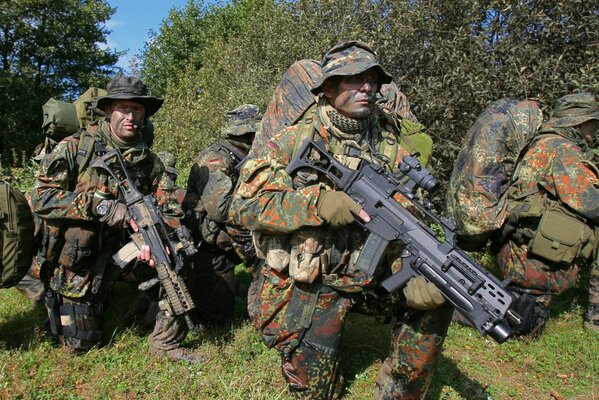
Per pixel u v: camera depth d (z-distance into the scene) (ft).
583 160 14.39
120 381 12.00
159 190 13.46
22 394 11.18
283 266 10.73
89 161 12.57
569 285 15.16
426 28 22.85
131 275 14.64
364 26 25.54
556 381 13.24
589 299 16.03
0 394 11.05
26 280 15.30
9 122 76.64
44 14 81.82
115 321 15.44
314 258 10.25
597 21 20.10
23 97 78.28
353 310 11.84
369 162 10.24
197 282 14.61
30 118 80.23
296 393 11.19
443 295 9.18
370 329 15.24
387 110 12.07
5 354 12.60
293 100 13.57
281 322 11.08
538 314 15.01
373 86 10.45
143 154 12.98
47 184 12.25
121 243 13.33
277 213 10.11
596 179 14.28
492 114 15.35
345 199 9.75
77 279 12.69
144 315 15.40
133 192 12.39
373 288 10.63
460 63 21.50
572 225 14.30
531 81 20.68
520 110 15.26
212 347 13.57
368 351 13.89
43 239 12.52
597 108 15.26
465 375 13.11
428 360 10.18
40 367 12.36
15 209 11.87
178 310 11.78
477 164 15.01
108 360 12.94
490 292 8.82
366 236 10.46
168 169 17.33
